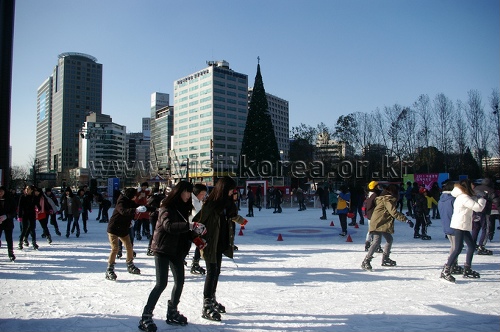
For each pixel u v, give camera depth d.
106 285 6.59
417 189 14.05
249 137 47.22
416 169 51.06
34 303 5.51
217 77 130.00
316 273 7.53
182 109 139.12
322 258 9.24
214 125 128.12
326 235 14.10
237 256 9.55
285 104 173.25
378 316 4.91
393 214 7.61
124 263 8.64
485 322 4.70
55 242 12.34
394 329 4.46
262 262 8.73
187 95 137.38
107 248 10.99
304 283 6.70
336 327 4.52
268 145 46.91
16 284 6.66
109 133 129.38
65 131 178.25
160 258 4.47
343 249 10.69
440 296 5.83
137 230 12.63
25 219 10.63
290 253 10.01
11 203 8.84
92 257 9.44
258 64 48.00
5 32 22.02
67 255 9.73
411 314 4.99
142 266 8.28
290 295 5.91
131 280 6.97
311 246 11.30
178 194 4.50
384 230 7.79
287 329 4.46
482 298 5.72
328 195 30.73
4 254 9.88
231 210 5.12
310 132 64.12
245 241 12.51
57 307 5.32
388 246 8.09
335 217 22.53
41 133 199.38
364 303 5.47
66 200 14.12
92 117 128.62
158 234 4.49
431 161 48.78
